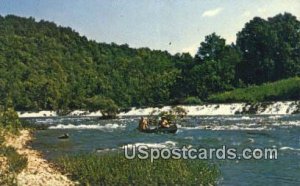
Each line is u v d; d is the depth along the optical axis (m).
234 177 26.52
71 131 68.88
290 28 153.25
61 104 173.12
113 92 184.25
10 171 25.59
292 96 119.25
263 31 150.62
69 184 24.25
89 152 38.19
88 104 159.88
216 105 115.94
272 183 24.89
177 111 88.75
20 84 182.12
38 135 60.94
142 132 61.09
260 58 150.38
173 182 24.44
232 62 155.50
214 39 166.00
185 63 171.88
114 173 25.56
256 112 107.94
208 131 60.12
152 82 178.75
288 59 147.62
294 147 39.97
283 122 74.12
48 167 29.31
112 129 70.88
